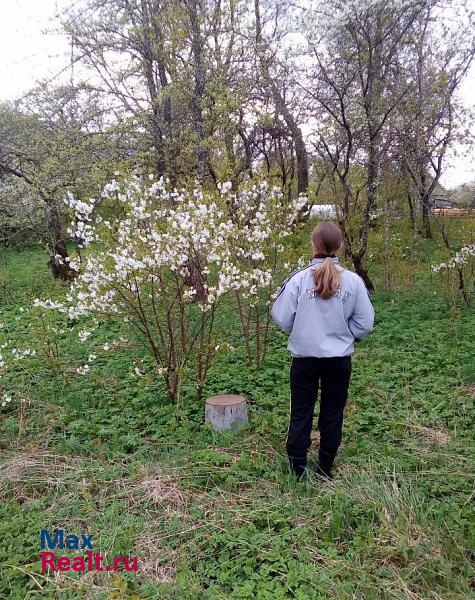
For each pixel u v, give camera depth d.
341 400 3.43
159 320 5.22
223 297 5.57
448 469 3.54
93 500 3.38
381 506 3.08
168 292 4.87
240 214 5.18
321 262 3.29
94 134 9.01
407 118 8.04
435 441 3.95
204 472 3.60
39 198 9.90
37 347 5.81
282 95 9.05
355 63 7.99
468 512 3.03
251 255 5.00
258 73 8.16
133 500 3.35
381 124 7.64
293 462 3.53
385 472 3.42
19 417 4.68
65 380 5.34
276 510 3.15
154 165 8.77
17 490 3.52
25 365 5.80
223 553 2.83
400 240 11.59
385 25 8.12
